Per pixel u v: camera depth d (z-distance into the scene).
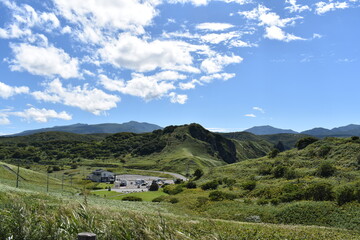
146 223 8.09
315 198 40.09
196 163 181.50
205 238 9.88
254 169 85.94
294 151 94.00
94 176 138.25
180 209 47.53
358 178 52.50
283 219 34.41
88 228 7.38
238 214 39.06
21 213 8.23
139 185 122.62
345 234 21.33
